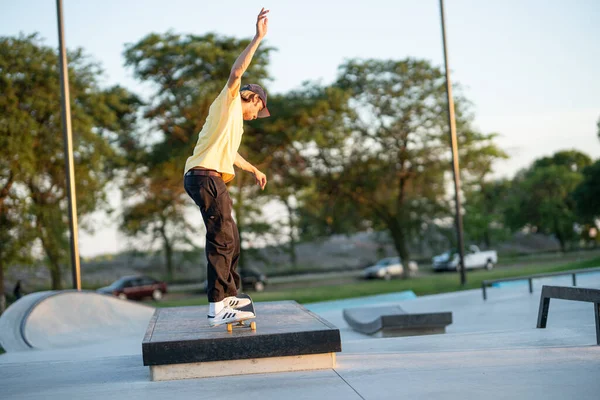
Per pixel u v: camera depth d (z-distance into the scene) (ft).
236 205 110.11
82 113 88.63
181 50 93.86
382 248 139.23
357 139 117.19
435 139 114.21
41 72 85.92
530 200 191.01
